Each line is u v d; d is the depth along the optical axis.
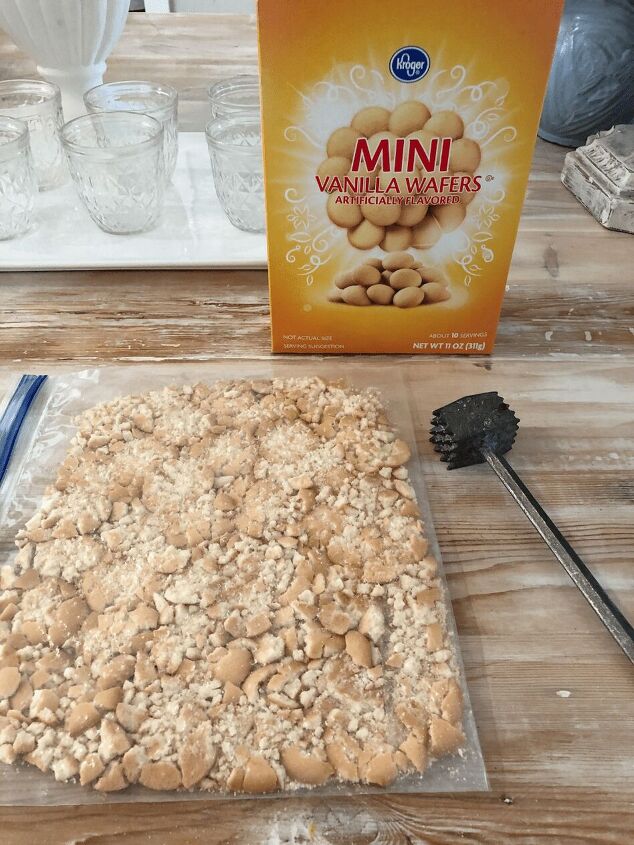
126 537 0.32
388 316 0.39
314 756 0.25
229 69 0.72
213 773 0.24
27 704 0.26
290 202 0.35
